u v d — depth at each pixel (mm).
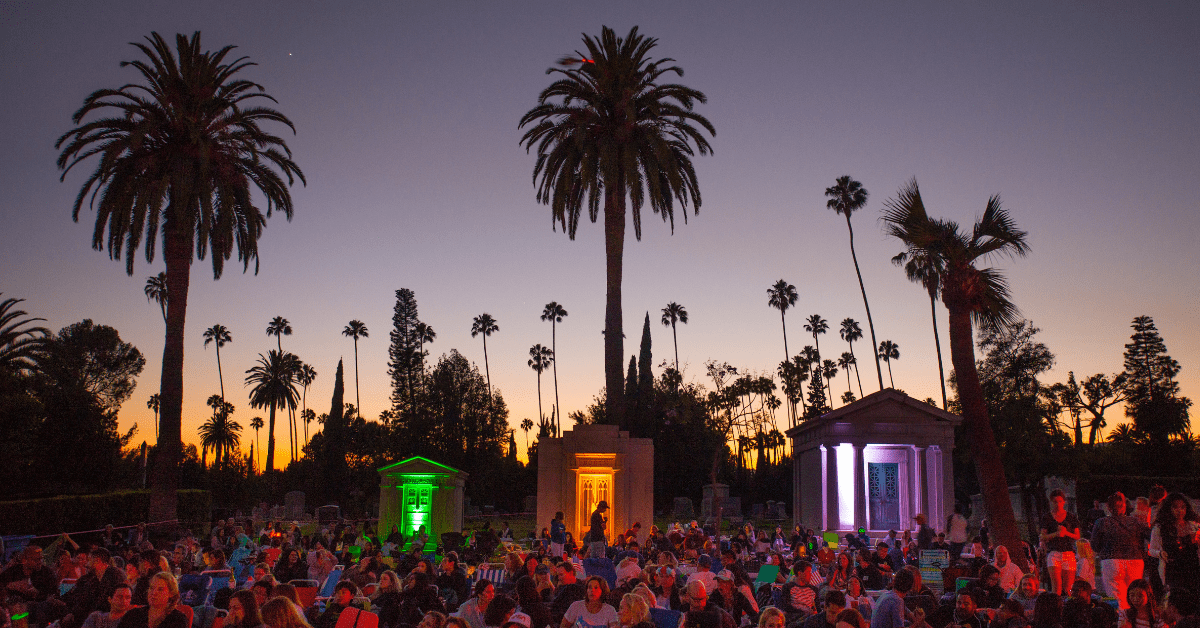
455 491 35562
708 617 9062
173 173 32219
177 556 16766
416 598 11141
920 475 36344
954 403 62656
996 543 17969
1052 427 36969
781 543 26969
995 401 43156
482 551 27500
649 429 63469
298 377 114938
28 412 37906
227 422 93625
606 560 14805
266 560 17172
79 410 39594
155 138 33000
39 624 10812
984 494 18344
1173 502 10062
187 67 33469
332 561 16375
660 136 36656
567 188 37406
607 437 32625
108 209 31797
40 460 37844
